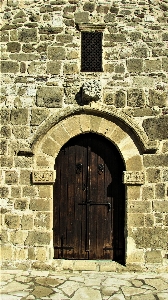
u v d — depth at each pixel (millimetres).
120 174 4906
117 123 4738
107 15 4867
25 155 4730
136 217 4660
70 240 4902
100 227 4898
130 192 4688
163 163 4711
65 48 4836
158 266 4598
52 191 4750
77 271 4598
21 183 4723
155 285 4148
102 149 4914
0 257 4664
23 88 4816
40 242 4660
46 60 4828
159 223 4660
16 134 4766
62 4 4875
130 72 4809
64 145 4918
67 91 4781
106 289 4004
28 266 4621
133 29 4855
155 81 4805
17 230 4684
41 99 4785
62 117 4668
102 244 4887
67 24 4855
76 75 4809
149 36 4852
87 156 4914
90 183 4910
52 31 4844
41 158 4734
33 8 4891
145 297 3789
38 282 4199
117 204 4902
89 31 4848
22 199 4707
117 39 4840
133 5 4895
